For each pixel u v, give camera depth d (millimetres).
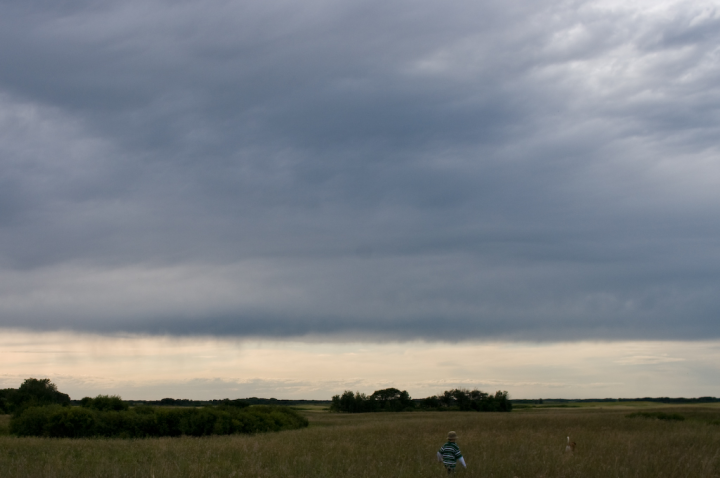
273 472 15008
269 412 52500
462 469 14609
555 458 16516
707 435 28031
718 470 15547
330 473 14672
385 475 14227
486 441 24906
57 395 87812
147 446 23688
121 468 15422
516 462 15969
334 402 132000
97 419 36562
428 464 16266
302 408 162750
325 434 32531
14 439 28312
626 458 16703
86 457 19234
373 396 134750
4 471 14992
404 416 85938
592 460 16281
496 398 126750
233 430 39219
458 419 54750
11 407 80938
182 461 16969
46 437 34188
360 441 26359
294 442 25625
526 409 130000
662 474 14000
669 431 33250
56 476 14055
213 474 14688
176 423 38062
